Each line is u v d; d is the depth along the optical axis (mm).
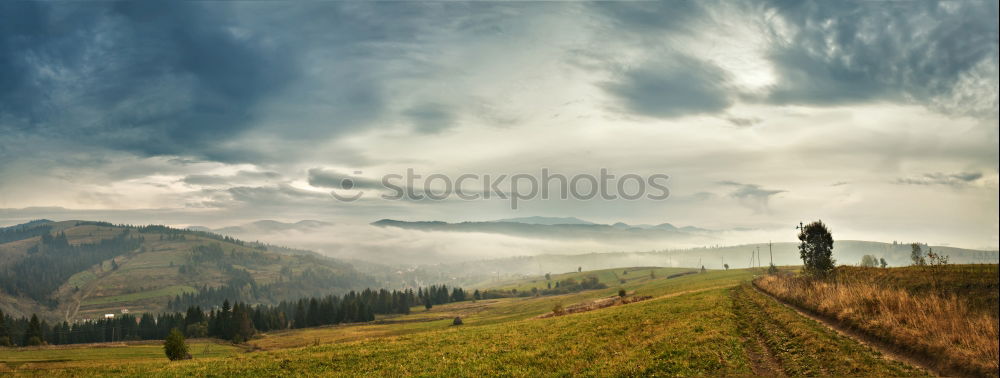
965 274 58781
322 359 37094
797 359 27938
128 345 162125
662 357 29500
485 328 54812
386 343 44562
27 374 39219
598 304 114750
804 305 52000
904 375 22984
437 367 31766
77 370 39750
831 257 86125
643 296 115938
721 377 25031
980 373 21719
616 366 28078
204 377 33156
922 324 29453
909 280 63219
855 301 40000
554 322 55688
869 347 28891
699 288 116688
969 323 27391
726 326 39438
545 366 30250
